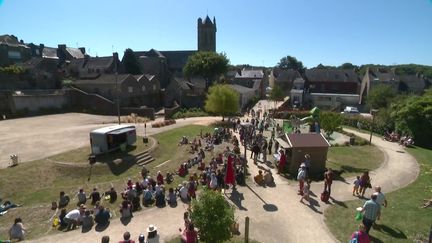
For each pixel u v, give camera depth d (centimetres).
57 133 3662
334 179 2053
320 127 3438
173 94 6694
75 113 5419
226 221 1113
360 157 2666
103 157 2661
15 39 8075
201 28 9625
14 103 4903
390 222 1403
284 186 1911
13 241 1327
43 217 1634
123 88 5847
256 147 2384
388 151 2911
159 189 1662
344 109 6462
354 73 7600
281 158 2145
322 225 1418
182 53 9312
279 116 5019
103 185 2120
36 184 2228
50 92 5559
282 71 8481
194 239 1165
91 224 1433
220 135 3288
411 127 3403
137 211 1574
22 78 5966
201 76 7319
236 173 1958
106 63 7819
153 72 8262
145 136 3425
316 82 7631
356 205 1627
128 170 2530
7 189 2111
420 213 1498
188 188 1714
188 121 4803
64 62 8700
